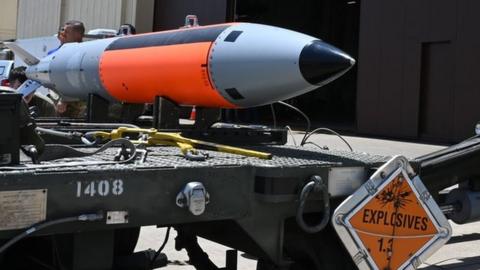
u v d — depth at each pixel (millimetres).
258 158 2779
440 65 16641
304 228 2531
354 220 2648
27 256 2604
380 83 18016
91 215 1984
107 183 2033
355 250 2654
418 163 3086
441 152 4289
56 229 1936
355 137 16766
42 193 1897
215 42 3531
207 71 3523
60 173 1930
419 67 16984
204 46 3570
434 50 16797
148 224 2137
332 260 2889
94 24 26875
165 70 3740
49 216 1914
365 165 2826
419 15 17000
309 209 2697
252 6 25969
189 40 3717
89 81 4496
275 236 2564
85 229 1994
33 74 5309
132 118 4574
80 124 3795
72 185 1955
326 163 2699
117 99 4438
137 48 4070
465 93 15969
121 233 2672
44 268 2541
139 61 3951
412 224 2814
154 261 2994
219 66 3479
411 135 17188
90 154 2473
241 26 3629
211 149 2994
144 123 4652
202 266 3375
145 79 3924
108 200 2037
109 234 2244
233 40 3486
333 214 2613
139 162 2305
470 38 15836
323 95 30250
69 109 5723
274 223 2555
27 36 31266
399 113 17484
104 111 4633
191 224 2982
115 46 4281
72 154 2434
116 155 2443
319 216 2811
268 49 3352
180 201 2203
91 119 4574
